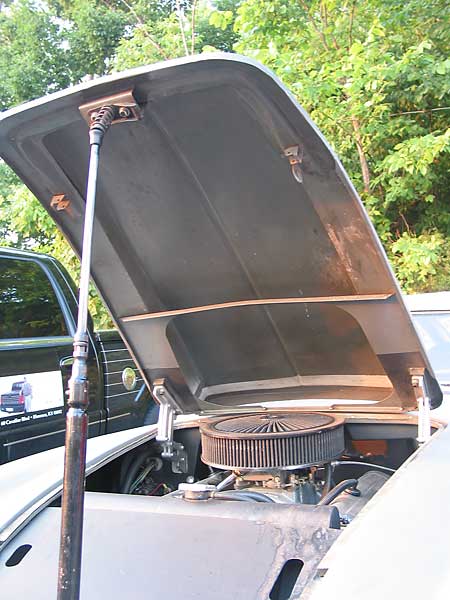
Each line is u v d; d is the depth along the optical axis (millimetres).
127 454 2285
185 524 1414
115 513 1501
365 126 7961
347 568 1112
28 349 3568
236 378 2307
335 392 2205
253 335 2117
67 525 1019
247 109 1403
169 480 2443
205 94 1380
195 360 2238
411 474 1492
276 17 8227
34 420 3506
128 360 4406
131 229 1861
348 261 1697
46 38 13492
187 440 2438
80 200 1745
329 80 7191
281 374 2258
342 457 2330
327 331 2002
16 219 8492
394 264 7797
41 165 1634
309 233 1700
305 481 2037
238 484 2105
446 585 1029
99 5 13898
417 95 7852
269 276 1890
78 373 1059
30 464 1914
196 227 1819
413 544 1156
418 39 8375
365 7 8281
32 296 3842
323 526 1339
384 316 1758
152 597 1186
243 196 1689
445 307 3160
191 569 1249
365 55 7281
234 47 8469
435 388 1970
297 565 1240
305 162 1488
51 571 1306
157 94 1317
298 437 1809
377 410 2119
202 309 1921
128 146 1603
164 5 13609
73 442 1039
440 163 8250
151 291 2012
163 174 1681
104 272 1935
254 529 1361
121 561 1298
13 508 1533
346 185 1502
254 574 1219
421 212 8805
